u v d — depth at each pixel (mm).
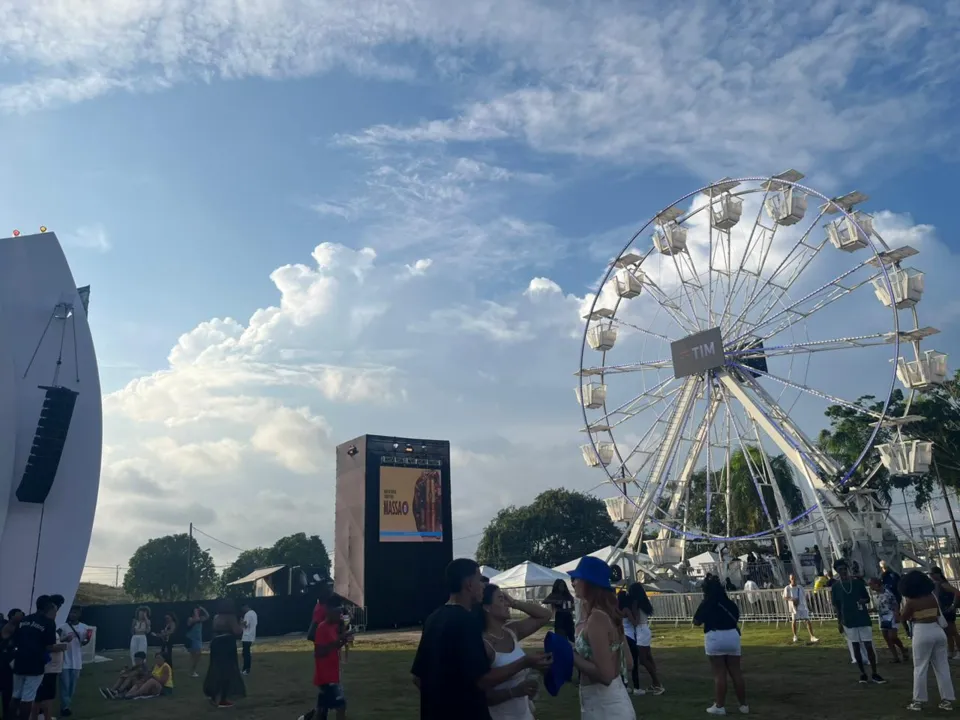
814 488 31656
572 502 84625
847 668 14609
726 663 10656
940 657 10078
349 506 39219
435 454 40969
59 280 26438
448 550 39781
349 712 12766
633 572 35844
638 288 39594
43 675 10766
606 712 5348
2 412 23031
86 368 26312
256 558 110000
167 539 96062
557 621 11977
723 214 36031
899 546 31422
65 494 24953
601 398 38719
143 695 15875
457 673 4438
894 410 45594
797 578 31000
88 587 90875
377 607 36906
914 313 30062
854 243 31328
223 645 14609
